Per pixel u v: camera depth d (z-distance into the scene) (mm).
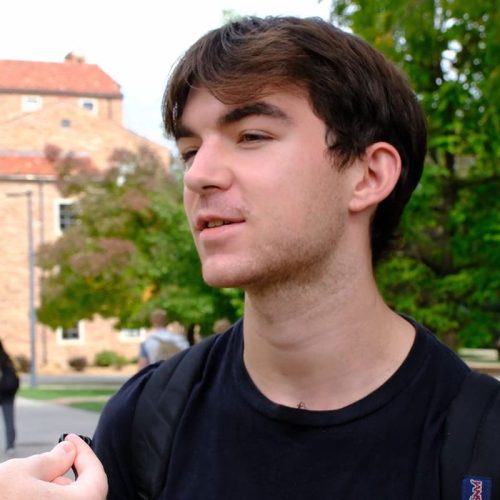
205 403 1282
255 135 1137
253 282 1153
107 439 1341
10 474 929
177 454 1269
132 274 23359
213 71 1138
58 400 22016
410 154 1270
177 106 1198
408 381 1190
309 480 1167
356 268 1200
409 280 11250
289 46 1135
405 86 1268
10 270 43750
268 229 1128
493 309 11836
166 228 23047
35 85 53688
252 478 1196
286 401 1219
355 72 1178
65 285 25094
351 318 1194
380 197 1202
